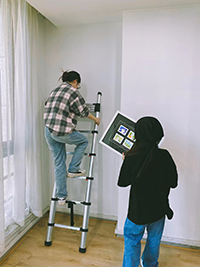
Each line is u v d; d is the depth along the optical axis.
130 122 2.06
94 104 2.42
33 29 2.29
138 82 2.18
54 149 2.14
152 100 2.17
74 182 2.75
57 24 2.48
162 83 2.13
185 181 2.18
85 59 2.55
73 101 2.00
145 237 2.32
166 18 2.05
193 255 2.09
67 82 2.13
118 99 2.51
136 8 2.06
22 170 2.12
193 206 2.19
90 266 1.91
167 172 1.54
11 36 1.99
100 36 2.48
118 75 2.48
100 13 2.18
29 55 2.25
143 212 1.50
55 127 1.98
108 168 2.63
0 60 1.84
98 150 2.63
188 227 2.22
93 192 2.71
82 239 2.10
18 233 2.24
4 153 1.97
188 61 2.06
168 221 2.25
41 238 2.30
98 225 2.58
